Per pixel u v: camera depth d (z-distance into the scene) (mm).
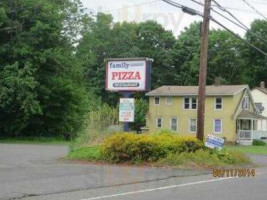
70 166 19359
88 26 50594
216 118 58719
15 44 41031
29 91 40094
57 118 44719
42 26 41344
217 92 58438
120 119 23188
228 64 85250
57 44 44344
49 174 16484
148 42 85000
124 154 21000
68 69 45531
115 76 23531
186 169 19812
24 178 15297
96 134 25094
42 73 42781
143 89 22953
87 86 72375
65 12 47625
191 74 82438
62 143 39094
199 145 22750
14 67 39156
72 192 13008
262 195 12898
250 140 58594
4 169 17703
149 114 62812
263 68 83812
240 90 59188
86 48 50406
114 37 82000
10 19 41781
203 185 15078
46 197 12094
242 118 58406
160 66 83812
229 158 22703
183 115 60438
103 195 12633
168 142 21609
